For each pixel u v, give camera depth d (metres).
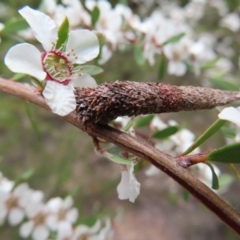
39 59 0.06
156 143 0.10
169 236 0.26
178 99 0.06
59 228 0.12
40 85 0.07
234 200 0.25
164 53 0.13
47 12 0.11
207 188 0.06
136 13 0.22
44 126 0.22
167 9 0.23
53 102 0.06
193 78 0.24
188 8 0.22
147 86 0.06
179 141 0.11
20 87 0.07
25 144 0.23
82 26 0.11
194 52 0.13
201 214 0.28
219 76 0.14
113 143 0.06
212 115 0.24
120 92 0.06
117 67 0.22
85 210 0.22
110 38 0.11
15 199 0.12
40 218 0.12
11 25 0.11
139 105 0.06
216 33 0.23
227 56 0.24
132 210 0.27
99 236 0.12
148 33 0.13
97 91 0.06
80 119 0.06
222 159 0.06
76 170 0.23
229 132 0.09
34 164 0.23
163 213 0.27
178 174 0.06
